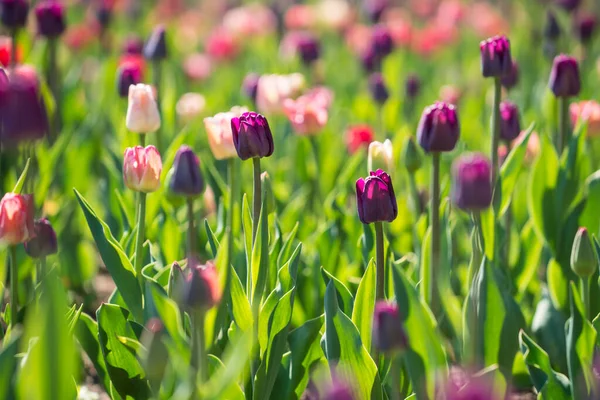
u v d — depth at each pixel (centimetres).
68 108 930
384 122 948
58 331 295
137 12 1579
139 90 539
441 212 569
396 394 357
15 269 418
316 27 1636
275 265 486
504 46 518
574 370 431
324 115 701
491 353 440
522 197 714
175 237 575
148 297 408
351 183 718
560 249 560
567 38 1332
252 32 1493
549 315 546
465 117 938
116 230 688
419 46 1377
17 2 709
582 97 1004
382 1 1273
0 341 515
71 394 380
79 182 798
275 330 445
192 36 1565
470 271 473
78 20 1672
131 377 436
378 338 333
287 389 461
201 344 347
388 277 493
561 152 614
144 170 461
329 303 411
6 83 375
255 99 822
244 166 773
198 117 903
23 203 405
